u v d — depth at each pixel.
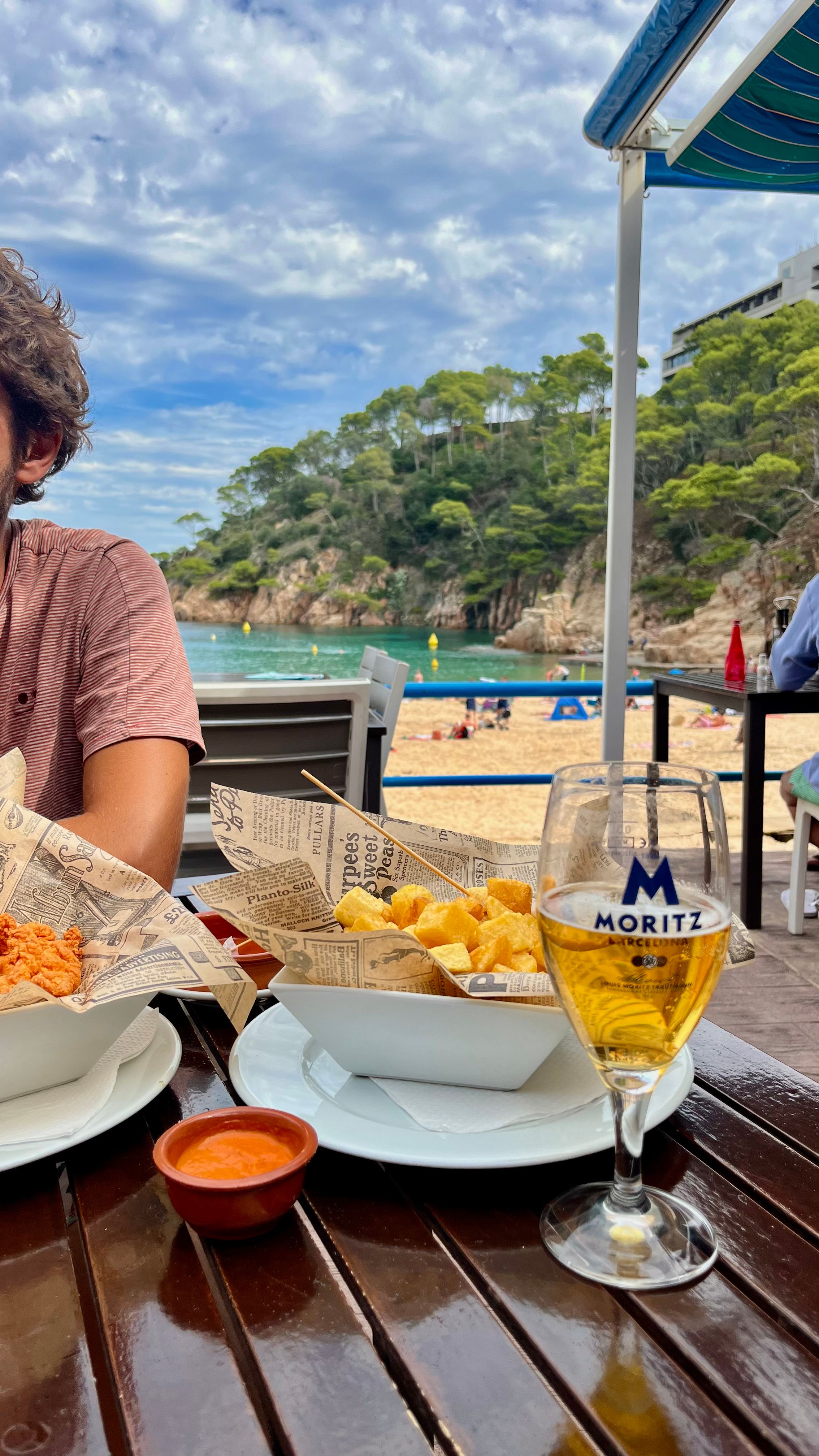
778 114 2.42
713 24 2.17
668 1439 0.29
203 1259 0.40
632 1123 0.42
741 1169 0.47
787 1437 0.29
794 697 2.72
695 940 0.38
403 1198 0.44
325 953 0.50
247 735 1.90
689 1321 0.35
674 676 3.33
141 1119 0.52
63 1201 0.45
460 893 0.66
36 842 0.57
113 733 0.90
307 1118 0.49
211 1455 0.29
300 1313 0.36
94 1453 0.29
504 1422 0.30
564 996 0.41
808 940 2.63
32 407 0.94
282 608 53.69
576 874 0.40
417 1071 0.52
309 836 0.64
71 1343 0.35
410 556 52.38
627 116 2.69
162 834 0.85
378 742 2.32
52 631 1.01
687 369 43.38
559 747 16.22
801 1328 0.35
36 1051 0.48
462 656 41.47
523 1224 0.42
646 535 44.47
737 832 6.30
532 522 50.22
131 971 0.50
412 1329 0.35
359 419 55.38
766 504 41.38
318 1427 0.30
